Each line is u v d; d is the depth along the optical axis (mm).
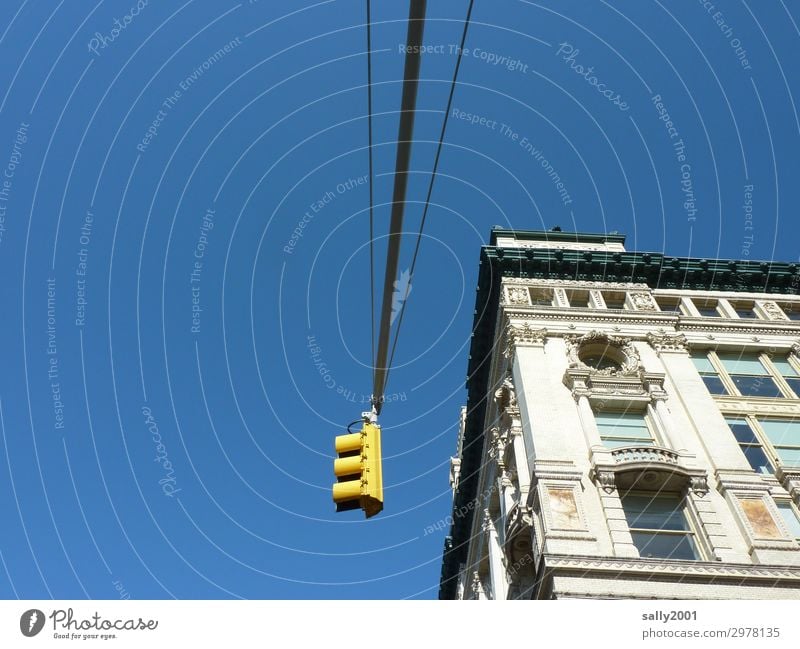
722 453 23125
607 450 22703
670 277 36156
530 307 31719
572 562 18266
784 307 35375
